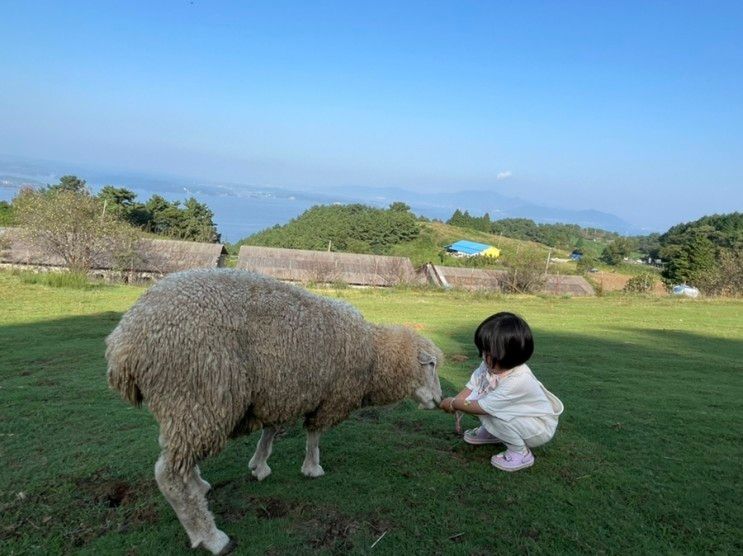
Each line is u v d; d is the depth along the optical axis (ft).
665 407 18.28
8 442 14.40
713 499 11.80
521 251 99.96
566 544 10.07
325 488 11.94
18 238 77.71
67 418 16.20
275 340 10.50
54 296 45.21
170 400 9.47
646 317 47.67
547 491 12.01
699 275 93.61
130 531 10.37
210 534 9.66
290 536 10.13
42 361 23.59
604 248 334.03
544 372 23.38
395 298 63.00
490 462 13.43
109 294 48.42
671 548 10.00
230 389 9.75
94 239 74.74
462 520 10.78
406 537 10.18
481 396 13.69
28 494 11.66
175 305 9.72
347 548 9.82
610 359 26.96
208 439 9.61
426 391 14.49
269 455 13.01
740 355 29.86
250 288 10.75
